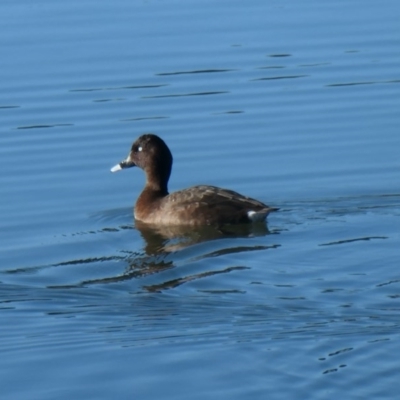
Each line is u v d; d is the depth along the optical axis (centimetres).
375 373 1070
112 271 1434
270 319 1230
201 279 1384
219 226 1595
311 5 2594
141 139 1739
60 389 1091
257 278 1377
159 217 1631
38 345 1190
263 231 1565
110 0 2631
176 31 2420
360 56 2297
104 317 1264
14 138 1959
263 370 1098
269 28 2441
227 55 2297
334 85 2170
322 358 1109
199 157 1881
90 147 1923
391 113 2039
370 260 1423
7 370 1134
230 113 2053
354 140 1927
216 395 1060
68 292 1354
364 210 1645
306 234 1547
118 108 2073
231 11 2555
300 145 1914
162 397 1066
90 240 1568
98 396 1073
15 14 2531
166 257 1480
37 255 1508
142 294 1338
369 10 2555
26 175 1816
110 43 2355
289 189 1745
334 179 1772
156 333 1206
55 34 2403
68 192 1758
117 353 1162
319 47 2338
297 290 1328
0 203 1709
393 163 1823
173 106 2084
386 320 1213
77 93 2136
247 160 1862
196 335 1195
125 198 1752
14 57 2286
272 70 2234
